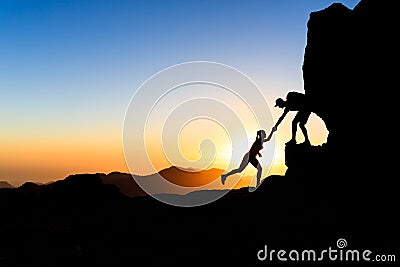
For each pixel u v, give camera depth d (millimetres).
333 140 25141
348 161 23656
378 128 23359
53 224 32312
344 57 24953
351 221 20172
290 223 21047
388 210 20516
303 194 23875
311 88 25766
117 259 20516
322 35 25938
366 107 24016
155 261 19438
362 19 25188
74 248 23203
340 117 24812
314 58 25922
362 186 22375
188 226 24812
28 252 22781
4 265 20203
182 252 20156
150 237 24156
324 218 20922
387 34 24172
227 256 18578
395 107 23156
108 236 26109
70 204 40031
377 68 24094
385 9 24484
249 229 21453
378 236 18562
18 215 36594
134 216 31562
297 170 25312
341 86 24875
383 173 22312
